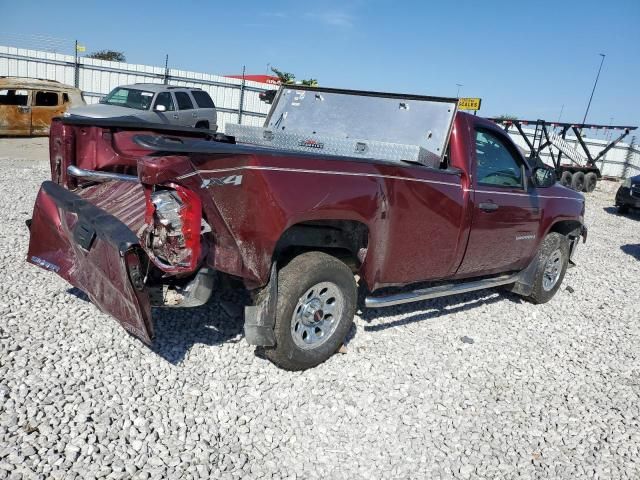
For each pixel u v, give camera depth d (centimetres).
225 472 295
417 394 396
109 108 1534
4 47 2144
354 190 380
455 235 477
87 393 340
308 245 397
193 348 411
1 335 396
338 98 546
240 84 2498
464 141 482
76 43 2219
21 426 303
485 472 325
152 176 301
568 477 329
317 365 410
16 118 1759
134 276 315
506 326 551
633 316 631
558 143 2105
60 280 511
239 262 342
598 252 990
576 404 413
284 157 349
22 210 774
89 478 274
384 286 443
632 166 2981
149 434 313
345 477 305
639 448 365
